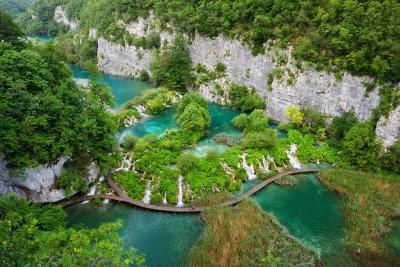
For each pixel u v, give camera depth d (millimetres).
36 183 50594
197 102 80188
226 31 87375
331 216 51406
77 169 54594
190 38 96562
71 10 164125
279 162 63250
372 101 64688
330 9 71375
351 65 66688
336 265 42469
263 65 81188
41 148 49938
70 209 52375
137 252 45094
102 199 54125
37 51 62000
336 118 69812
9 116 48625
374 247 45000
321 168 62750
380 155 61281
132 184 56062
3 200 42406
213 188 56312
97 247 31844
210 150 63562
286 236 46312
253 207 51688
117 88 103938
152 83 107500
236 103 85688
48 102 51250
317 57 71688
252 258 42594
